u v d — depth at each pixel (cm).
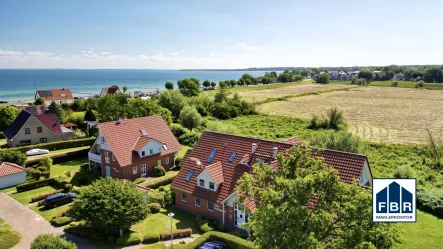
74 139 7256
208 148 4091
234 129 6938
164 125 5647
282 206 1702
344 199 1856
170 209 3847
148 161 4981
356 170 3056
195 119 7925
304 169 1889
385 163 5750
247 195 2048
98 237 3088
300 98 16300
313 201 2188
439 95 17125
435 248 2875
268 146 3697
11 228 3303
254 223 1858
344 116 11144
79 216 2986
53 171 5175
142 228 3338
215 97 12738
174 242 3038
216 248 2752
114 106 6328
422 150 6488
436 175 5109
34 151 5975
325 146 4572
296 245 1603
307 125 9562
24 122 6625
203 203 3622
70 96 14875
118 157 4628
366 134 8438
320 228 1711
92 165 5266
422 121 10106
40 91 14238
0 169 4491
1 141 7238
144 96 16600
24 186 4362
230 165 3712
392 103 14250
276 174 2019
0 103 13088
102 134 4759
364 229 1736
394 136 8162
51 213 3688
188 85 15238
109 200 3031
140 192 3294
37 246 2405
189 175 3875
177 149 5475
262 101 14650
